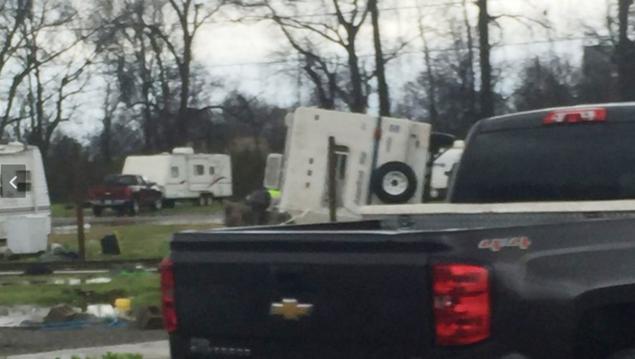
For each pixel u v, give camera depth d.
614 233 7.82
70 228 49.84
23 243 34.47
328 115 30.42
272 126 81.06
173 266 8.12
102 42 78.25
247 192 78.25
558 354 7.30
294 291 7.52
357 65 62.72
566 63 57.31
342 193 30.34
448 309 6.92
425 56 61.66
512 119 10.46
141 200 64.94
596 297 7.49
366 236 7.21
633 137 9.75
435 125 58.16
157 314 18.52
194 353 8.05
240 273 7.76
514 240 7.24
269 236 7.64
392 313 7.12
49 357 15.09
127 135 88.75
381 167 30.45
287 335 7.56
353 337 7.28
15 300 22.30
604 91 50.53
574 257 7.51
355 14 62.31
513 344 7.09
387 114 60.03
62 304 21.02
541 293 7.23
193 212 65.38
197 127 83.50
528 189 10.23
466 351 6.95
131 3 78.56
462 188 10.66
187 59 79.81
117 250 34.38
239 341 7.84
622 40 48.41
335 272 7.32
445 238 6.98
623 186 9.72
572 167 10.00
